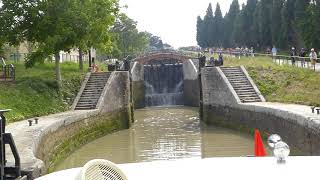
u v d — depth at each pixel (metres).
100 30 30.70
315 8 52.25
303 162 5.75
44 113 27.11
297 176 5.33
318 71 30.31
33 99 27.89
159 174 5.79
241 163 5.91
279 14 67.56
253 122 27.47
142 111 48.62
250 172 5.56
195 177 5.59
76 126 25.22
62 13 29.44
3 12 29.59
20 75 33.16
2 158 10.77
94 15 30.95
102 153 23.47
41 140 18.02
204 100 35.47
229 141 25.75
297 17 58.00
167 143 26.11
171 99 56.53
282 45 66.50
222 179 5.46
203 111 35.97
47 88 30.47
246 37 83.69
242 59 41.97
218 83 33.66
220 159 6.17
